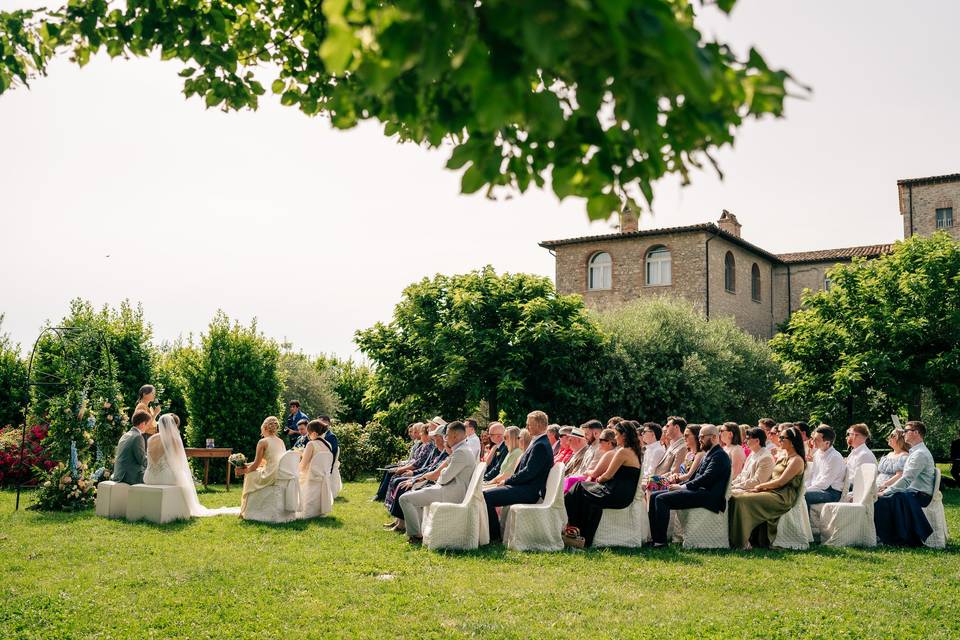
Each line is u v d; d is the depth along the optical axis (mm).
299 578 7605
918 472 10375
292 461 11805
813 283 39031
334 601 6758
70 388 13859
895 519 10281
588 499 9812
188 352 21844
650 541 10133
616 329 27469
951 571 8352
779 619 6285
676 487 10367
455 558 8812
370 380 26750
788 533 9867
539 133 2699
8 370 22625
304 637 5777
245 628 5969
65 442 13266
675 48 1794
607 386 25484
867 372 22672
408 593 7070
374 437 22484
